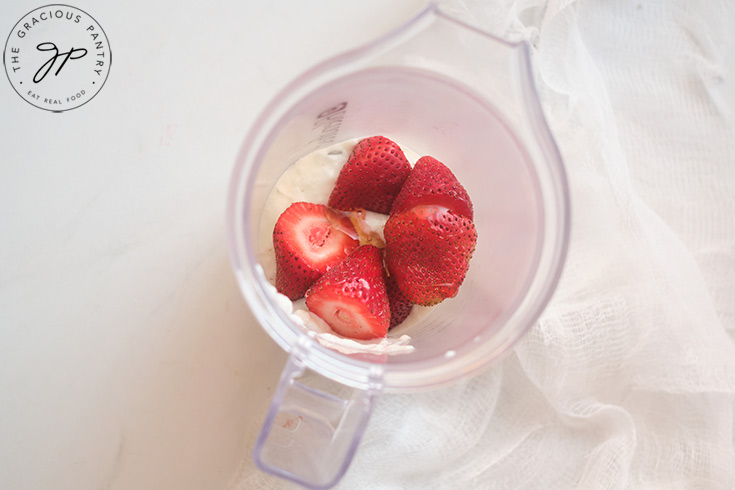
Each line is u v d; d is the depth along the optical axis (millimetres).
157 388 405
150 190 405
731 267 425
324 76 310
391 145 346
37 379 402
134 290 405
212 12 408
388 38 310
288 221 347
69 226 403
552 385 405
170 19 406
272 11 409
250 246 305
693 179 425
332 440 309
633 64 424
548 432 417
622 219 405
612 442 406
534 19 418
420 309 364
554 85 405
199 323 405
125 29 406
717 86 423
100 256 404
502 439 416
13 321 402
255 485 395
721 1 422
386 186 351
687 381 409
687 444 413
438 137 362
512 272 333
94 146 405
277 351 407
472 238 344
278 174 355
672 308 407
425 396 405
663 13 424
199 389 406
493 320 323
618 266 408
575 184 407
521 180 330
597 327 405
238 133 407
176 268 405
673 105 424
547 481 411
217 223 406
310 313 346
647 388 415
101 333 404
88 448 404
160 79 406
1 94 403
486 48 318
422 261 341
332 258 348
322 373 303
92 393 404
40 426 403
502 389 420
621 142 426
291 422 320
